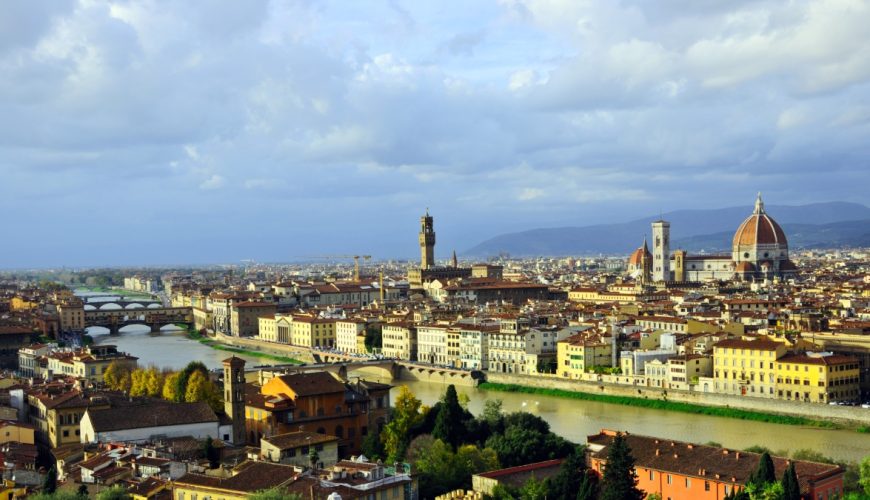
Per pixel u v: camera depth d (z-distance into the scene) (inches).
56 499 7229.3
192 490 7386.8
